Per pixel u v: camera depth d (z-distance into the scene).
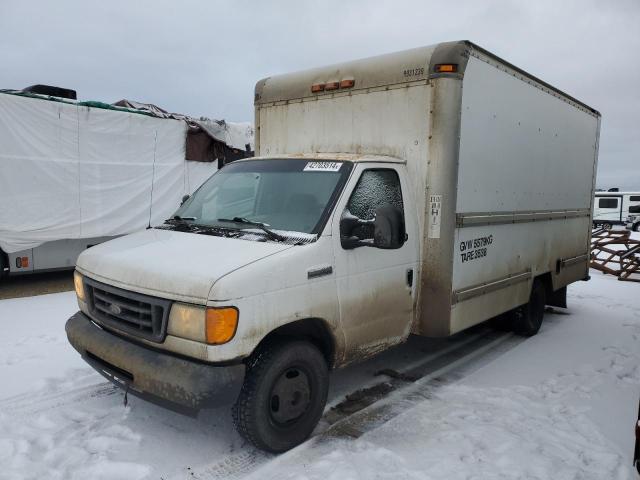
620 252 12.62
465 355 6.08
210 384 3.20
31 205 8.55
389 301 4.44
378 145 4.94
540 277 6.94
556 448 3.86
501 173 5.50
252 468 3.56
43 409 4.25
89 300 4.00
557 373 5.49
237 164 5.07
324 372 3.94
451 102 4.53
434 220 4.63
